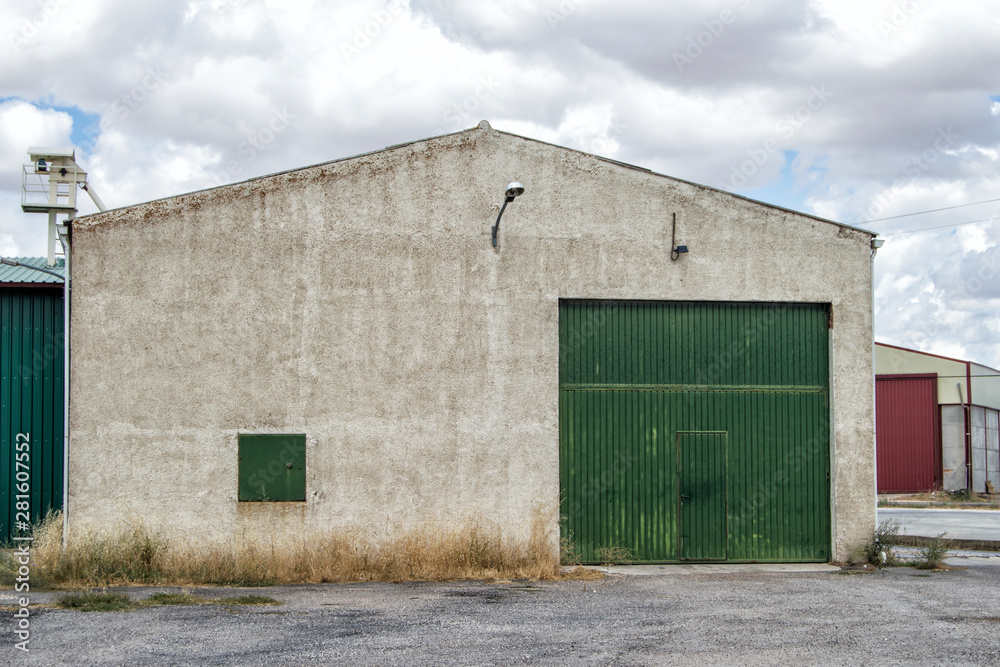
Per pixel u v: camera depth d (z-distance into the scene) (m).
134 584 11.01
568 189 13.15
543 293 12.98
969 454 39.34
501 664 7.04
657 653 7.50
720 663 7.19
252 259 12.45
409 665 6.95
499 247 12.94
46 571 10.95
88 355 12.06
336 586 11.16
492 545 12.47
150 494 12.04
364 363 12.56
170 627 8.18
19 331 13.83
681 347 13.38
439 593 10.58
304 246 12.56
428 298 12.76
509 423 12.76
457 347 12.76
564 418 13.11
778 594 10.65
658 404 13.30
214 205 12.42
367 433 12.48
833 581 11.77
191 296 12.30
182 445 12.14
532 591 10.82
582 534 13.02
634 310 13.33
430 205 12.86
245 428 12.27
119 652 7.18
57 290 13.94
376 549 12.35
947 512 29.64
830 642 7.98
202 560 11.80
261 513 12.20
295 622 8.54
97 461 11.98
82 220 12.15
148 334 12.19
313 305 12.52
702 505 13.29
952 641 8.07
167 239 12.30
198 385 12.23
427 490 12.53
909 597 10.48
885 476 40.69
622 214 13.23
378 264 12.70
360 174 12.75
